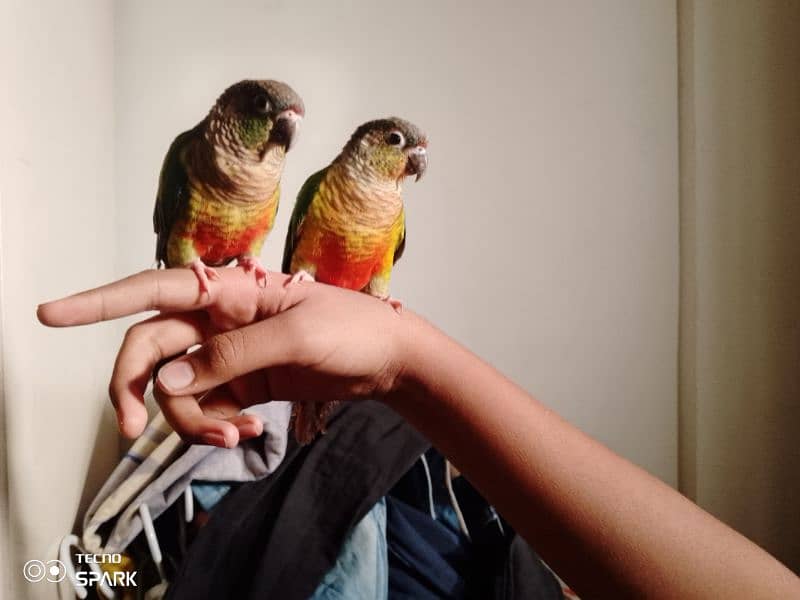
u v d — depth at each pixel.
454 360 0.40
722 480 0.90
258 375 0.38
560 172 0.94
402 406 0.41
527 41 0.93
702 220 0.90
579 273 0.95
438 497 0.76
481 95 0.92
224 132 0.38
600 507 0.35
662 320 0.96
